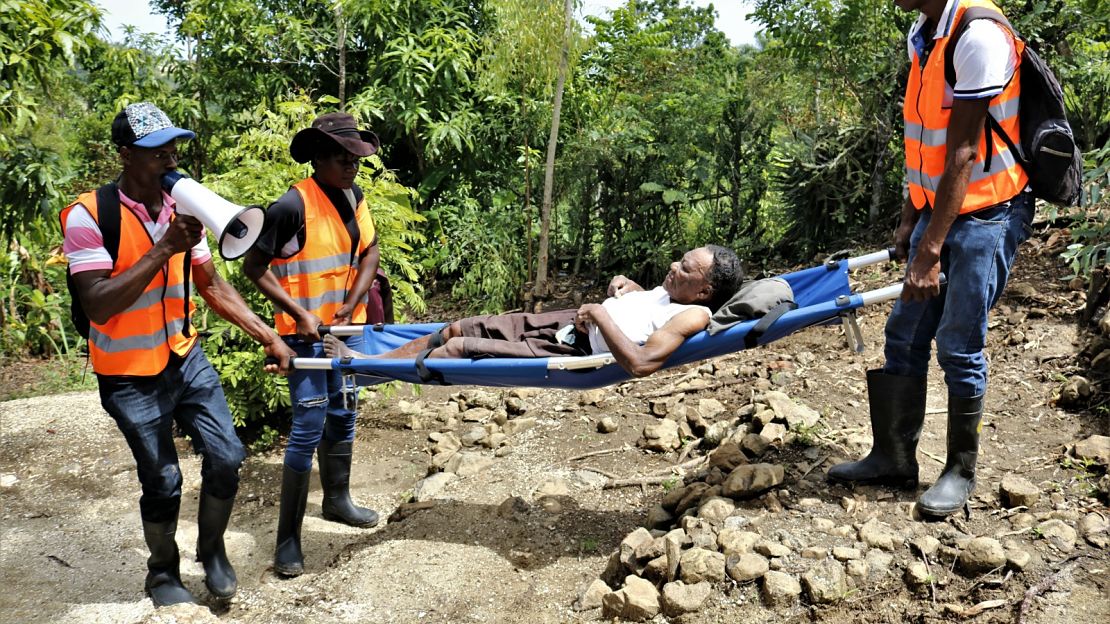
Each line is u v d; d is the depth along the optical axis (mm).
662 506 4164
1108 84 6629
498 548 4094
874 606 3250
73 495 5121
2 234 7027
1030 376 4727
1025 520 3496
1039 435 4172
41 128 7164
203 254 3756
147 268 3287
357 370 3848
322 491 5133
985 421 4359
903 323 3689
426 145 8781
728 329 3590
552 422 5480
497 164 9109
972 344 3469
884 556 3395
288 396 5504
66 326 8508
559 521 4273
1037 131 3283
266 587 4059
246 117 6719
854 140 7715
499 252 8320
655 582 3570
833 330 5992
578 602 3617
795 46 7680
